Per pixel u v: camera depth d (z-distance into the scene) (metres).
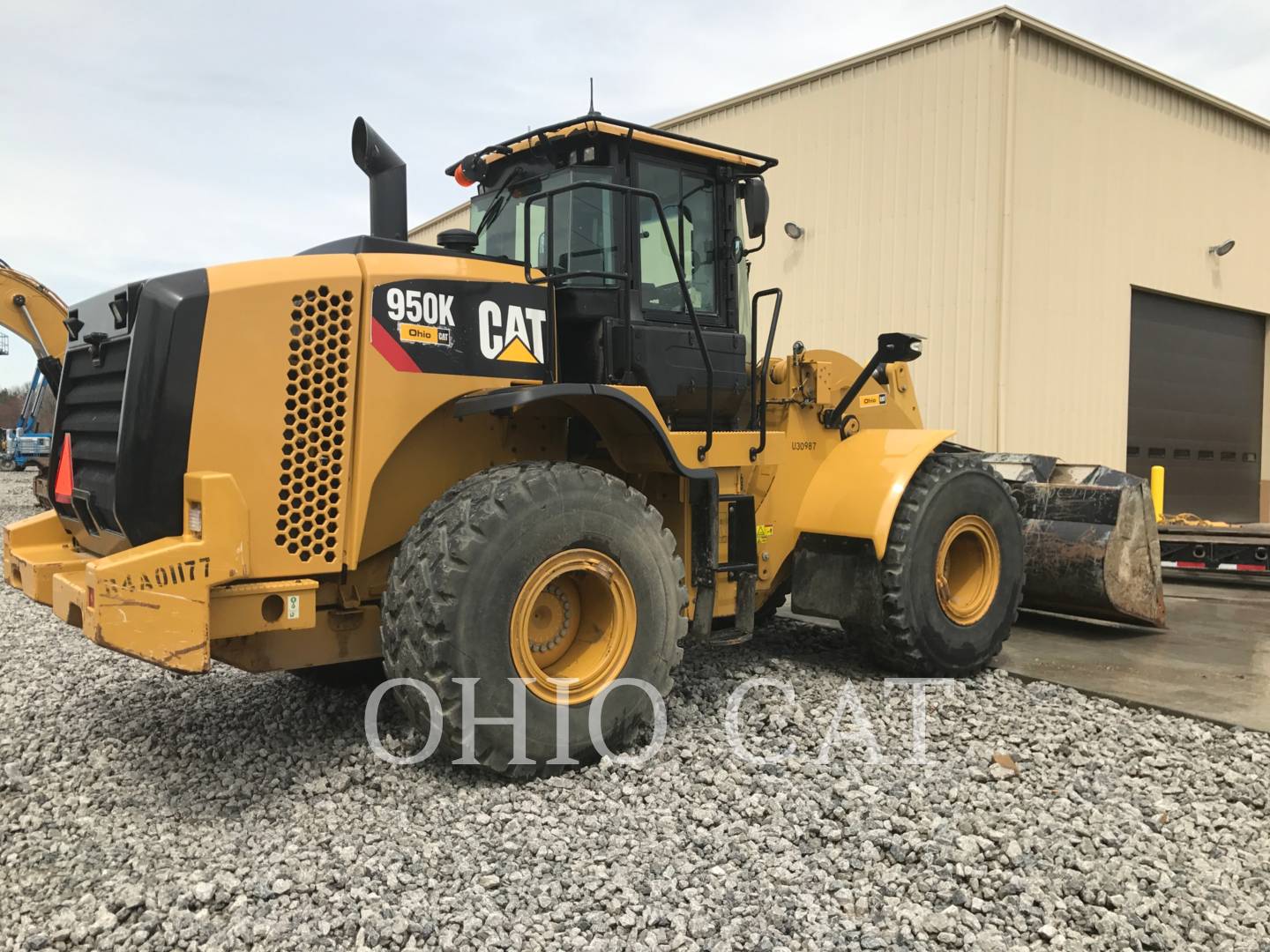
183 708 4.40
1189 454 14.32
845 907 2.57
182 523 3.18
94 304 3.71
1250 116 14.41
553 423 4.20
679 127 14.23
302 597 3.31
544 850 2.85
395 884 2.65
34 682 4.92
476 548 3.26
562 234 4.15
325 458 3.35
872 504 4.60
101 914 2.51
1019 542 5.15
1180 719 4.13
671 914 2.49
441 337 3.59
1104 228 12.25
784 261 12.88
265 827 3.09
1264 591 8.32
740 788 3.32
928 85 11.27
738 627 4.43
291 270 3.32
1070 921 2.51
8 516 15.16
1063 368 11.77
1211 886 2.66
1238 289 14.73
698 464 4.32
